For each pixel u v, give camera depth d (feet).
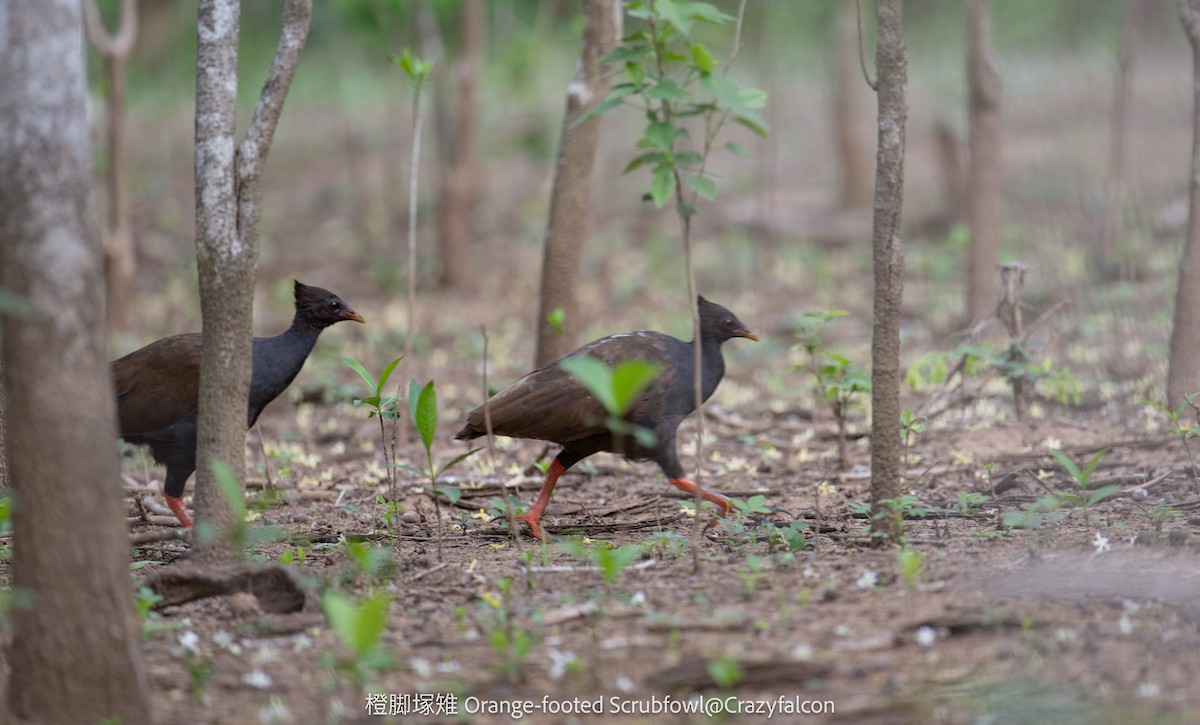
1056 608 26.68
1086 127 99.14
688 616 26.81
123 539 22.13
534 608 27.99
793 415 55.11
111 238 72.79
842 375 44.16
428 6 90.22
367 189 104.88
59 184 21.06
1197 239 42.29
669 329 69.41
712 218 92.84
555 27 136.15
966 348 47.29
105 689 21.72
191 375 38.01
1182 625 25.52
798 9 133.08
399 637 26.71
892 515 31.76
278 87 30.12
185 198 107.96
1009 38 127.85
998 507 37.19
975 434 48.01
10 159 20.89
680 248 87.56
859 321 71.36
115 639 21.83
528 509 37.81
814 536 33.83
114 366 38.65
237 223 29.89
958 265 78.54
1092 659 24.13
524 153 110.63
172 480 38.93
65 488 21.38
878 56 30.45
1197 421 39.47
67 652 21.54
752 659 24.18
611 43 49.21
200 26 29.43
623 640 25.80
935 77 118.73
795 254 84.07
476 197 99.14
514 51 117.08
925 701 22.76
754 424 53.47
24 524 21.49
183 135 123.24
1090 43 121.60
